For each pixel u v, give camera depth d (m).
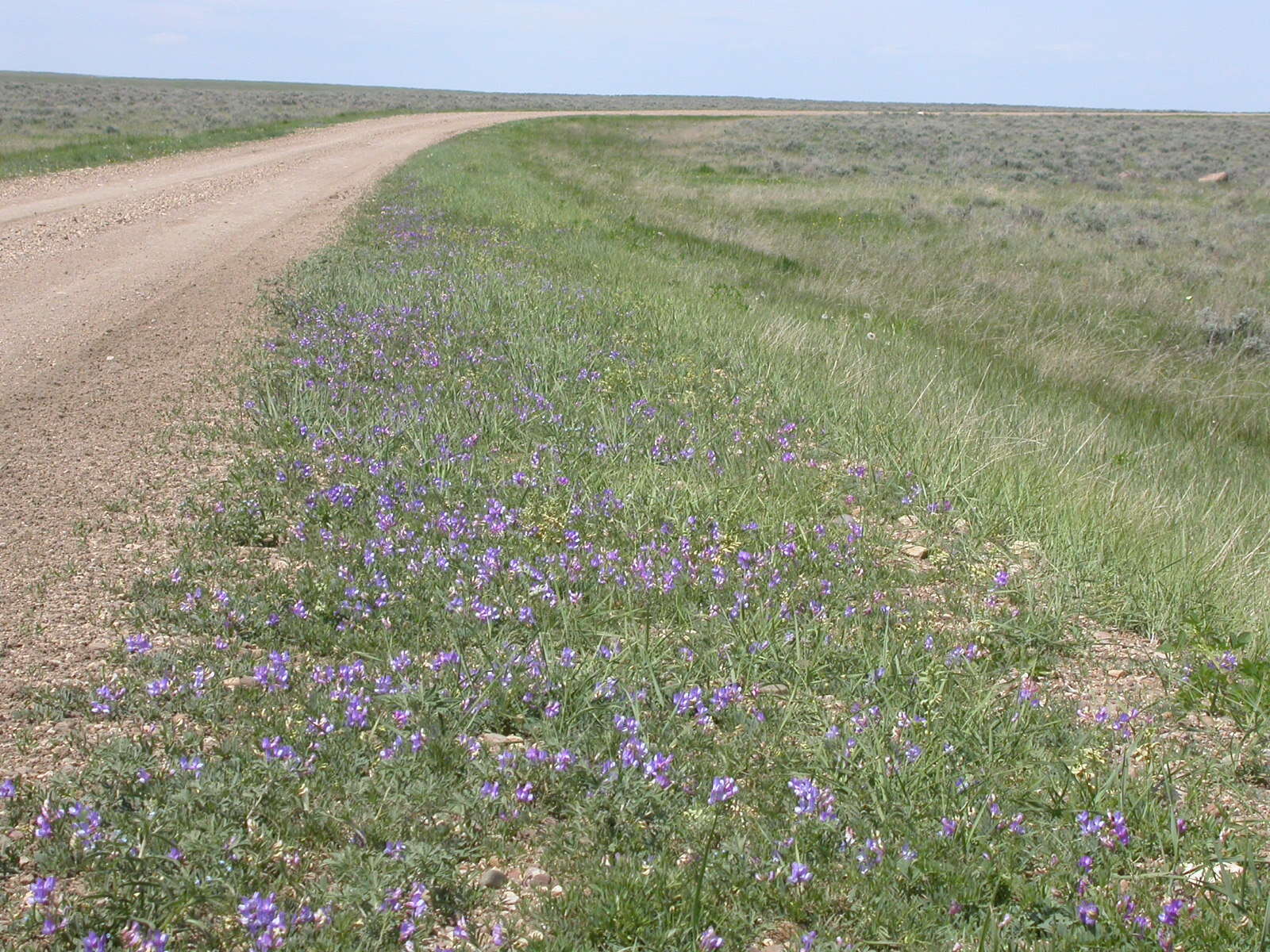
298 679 4.14
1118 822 3.42
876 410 8.27
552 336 9.84
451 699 3.96
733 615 4.80
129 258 14.53
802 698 4.27
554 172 31.58
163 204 20.36
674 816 3.48
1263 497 7.60
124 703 3.94
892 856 3.31
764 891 3.15
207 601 4.78
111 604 4.80
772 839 3.37
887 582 5.43
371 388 8.12
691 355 9.62
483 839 3.35
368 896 2.95
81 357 9.29
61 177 24.53
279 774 3.44
